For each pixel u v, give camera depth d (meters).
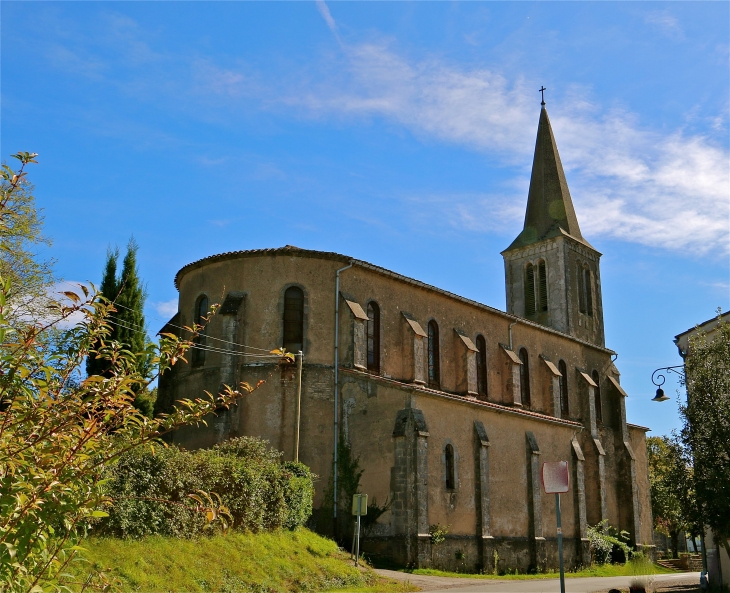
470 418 36.44
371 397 33.50
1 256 27.33
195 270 37.66
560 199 60.94
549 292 58.09
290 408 33.62
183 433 35.12
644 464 58.44
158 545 20.52
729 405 23.42
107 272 37.53
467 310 44.31
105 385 7.07
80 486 6.97
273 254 35.69
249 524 24.69
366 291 37.47
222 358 34.50
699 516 23.02
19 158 7.18
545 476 15.52
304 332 34.91
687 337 29.59
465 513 34.47
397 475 31.56
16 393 6.75
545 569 38.94
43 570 6.59
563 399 52.03
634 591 20.11
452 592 24.27
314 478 32.69
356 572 25.55
